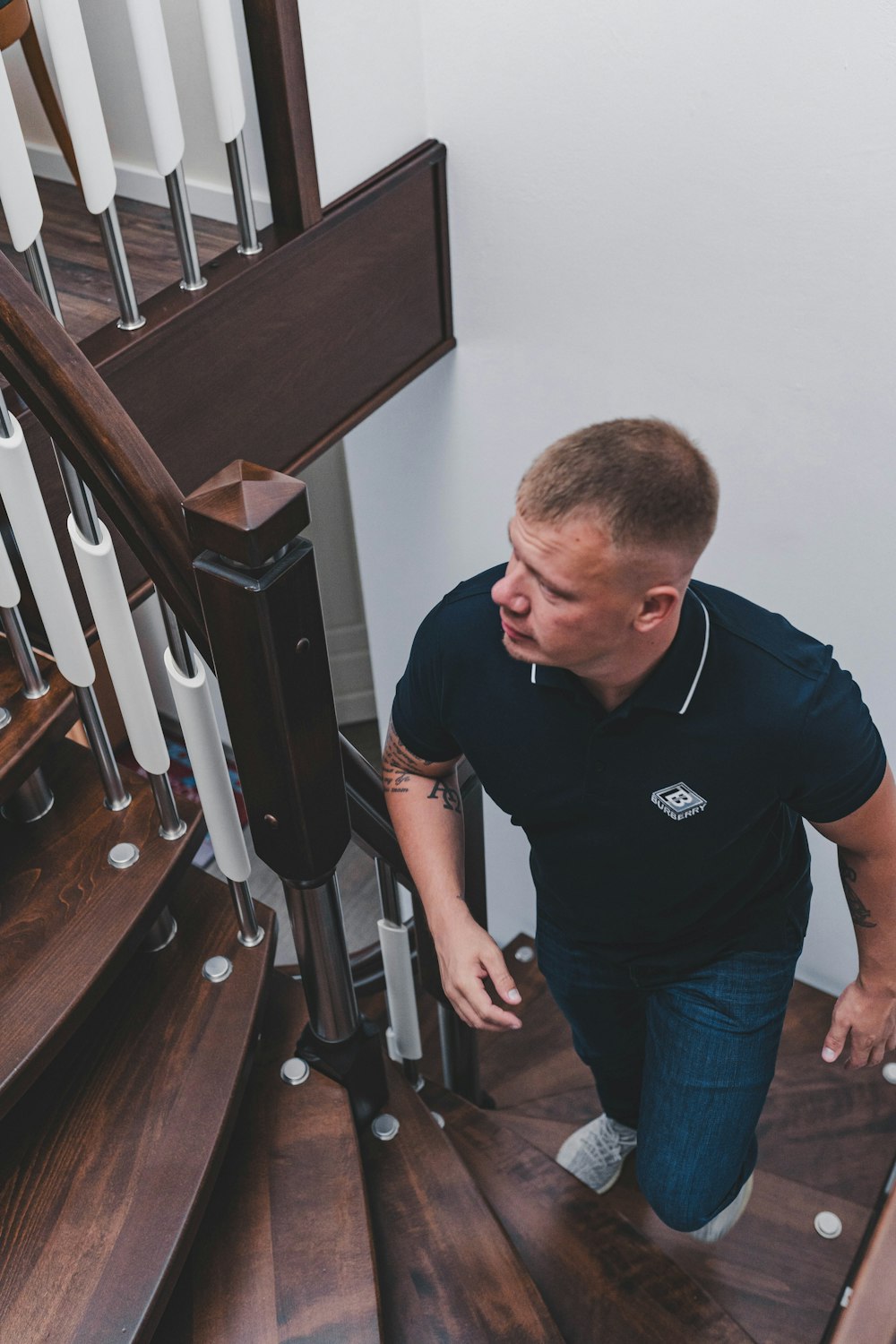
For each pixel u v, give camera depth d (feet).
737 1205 6.72
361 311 8.03
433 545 10.78
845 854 4.86
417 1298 5.35
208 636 3.80
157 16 5.45
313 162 7.14
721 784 4.42
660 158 7.54
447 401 9.62
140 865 4.97
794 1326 7.29
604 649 3.89
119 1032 4.98
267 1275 4.74
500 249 8.54
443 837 5.16
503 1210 6.78
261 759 4.09
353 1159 5.14
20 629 4.85
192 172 7.68
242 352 7.00
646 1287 6.40
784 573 8.80
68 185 8.32
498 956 4.71
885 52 6.47
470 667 4.53
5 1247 4.28
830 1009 10.39
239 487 3.48
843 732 4.28
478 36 7.63
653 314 8.23
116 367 6.15
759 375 8.02
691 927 5.28
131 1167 4.50
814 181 7.09
